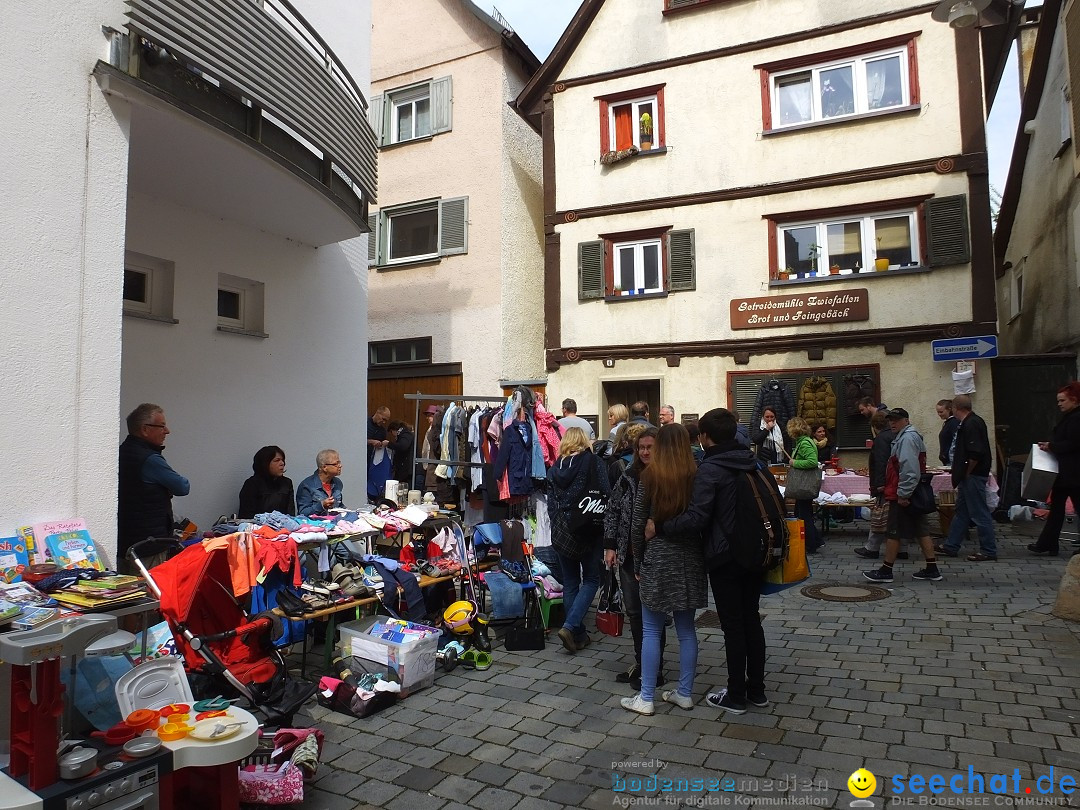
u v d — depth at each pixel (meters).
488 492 7.33
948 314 11.49
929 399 11.53
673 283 13.07
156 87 4.48
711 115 13.05
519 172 14.91
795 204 12.47
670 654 5.37
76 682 3.43
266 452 6.33
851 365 11.95
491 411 7.60
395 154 15.30
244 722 2.85
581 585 5.68
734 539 4.04
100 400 4.21
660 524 4.18
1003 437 11.79
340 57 7.77
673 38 13.35
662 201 13.22
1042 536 8.14
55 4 4.07
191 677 4.10
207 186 5.92
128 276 6.01
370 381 15.02
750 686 4.27
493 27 13.97
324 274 7.95
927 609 6.14
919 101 11.80
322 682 4.49
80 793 2.36
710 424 4.28
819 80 12.55
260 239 7.10
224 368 6.64
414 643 4.62
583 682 4.82
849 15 12.24
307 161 6.22
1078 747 3.58
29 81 3.93
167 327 6.12
